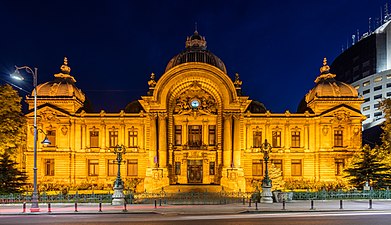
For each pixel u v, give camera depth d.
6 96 62.59
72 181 70.12
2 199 46.75
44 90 71.62
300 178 71.25
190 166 71.25
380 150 64.75
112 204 45.50
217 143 70.31
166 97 68.94
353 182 59.75
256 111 79.06
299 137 72.38
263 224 27.66
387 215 33.34
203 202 47.72
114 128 72.25
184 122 71.62
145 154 71.19
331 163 70.06
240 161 68.25
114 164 72.06
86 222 29.56
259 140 72.50
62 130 70.12
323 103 71.50
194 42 81.44
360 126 70.44
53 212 36.69
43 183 68.75
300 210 37.50
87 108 81.19
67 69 75.62
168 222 29.14
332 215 33.44
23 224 28.64
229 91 68.75
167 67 79.44
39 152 69.50
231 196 55.03
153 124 68.25
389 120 65.88
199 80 70.12
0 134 60.97
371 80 159.12
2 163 55.53
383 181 57.56
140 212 36.72
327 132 70.56
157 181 66.38
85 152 71.38
